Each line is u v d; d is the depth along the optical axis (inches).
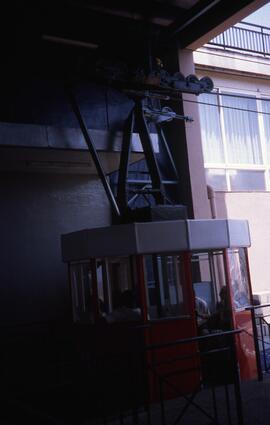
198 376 296.0
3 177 413.1
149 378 283.9
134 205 453.7
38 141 353.4
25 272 410.3
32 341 393.7
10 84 371.2
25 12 410.6
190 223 308.8
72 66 393.4
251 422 226.1
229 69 569.0
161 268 303.6
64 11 422.0
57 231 429.4
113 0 419.8
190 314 304.0
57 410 253.1
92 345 321.4
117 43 454.0
